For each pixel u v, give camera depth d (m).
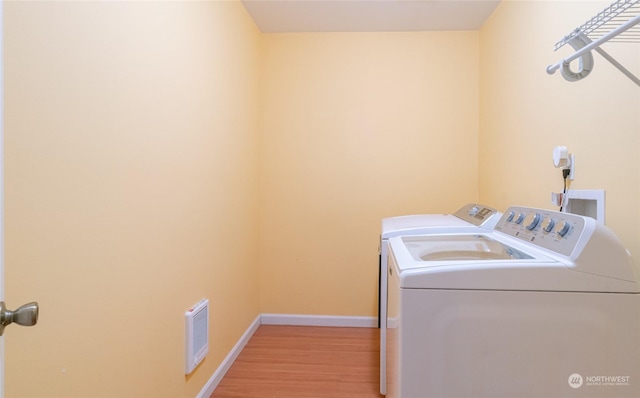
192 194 1.57
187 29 1.51
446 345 0.95
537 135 1.71
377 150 2.67
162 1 1.31
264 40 2.72
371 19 2.48
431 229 1.59
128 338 1.13
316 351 2.30
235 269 2.18
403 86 2.65
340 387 1.87
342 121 2.69
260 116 2.73
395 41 2.65
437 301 0.95
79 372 0.93
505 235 1.40
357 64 2.68
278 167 2.74
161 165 1.31
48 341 0.84
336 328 2.71
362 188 2.69
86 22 0.94
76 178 0.91
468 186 2.62
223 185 1.96
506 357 0.93
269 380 1.94
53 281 0.85
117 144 1.07
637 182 1.09
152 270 1.26
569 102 1.43
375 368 2.08
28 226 0.78
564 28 1.46
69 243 0.90
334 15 2.43
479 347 0.94
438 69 2.63
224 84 1.96
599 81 1.25
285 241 2.76
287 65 2.72
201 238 1.67
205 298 1.72
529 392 0.93
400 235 1.62
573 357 0.92
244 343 2.37
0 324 0.64
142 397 1.21
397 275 1.05
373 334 2.58
